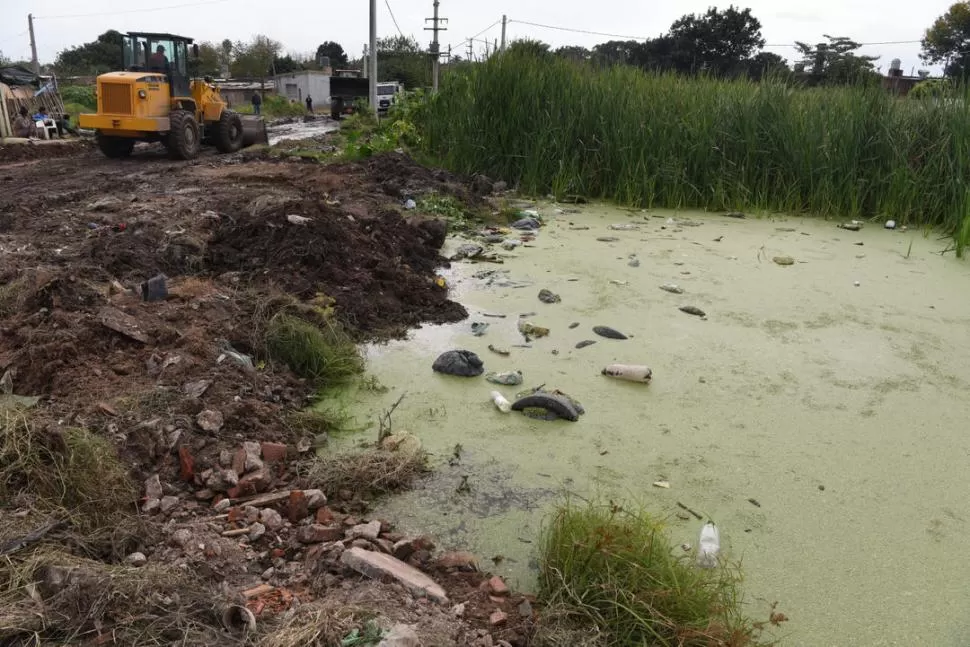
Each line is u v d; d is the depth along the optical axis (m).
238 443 3.44
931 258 7.31
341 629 2.20
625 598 2.46
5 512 2.59
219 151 14.59
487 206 9.02
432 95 11.74
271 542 2.86
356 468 3.31
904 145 9.14
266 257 5.63
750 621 2.62
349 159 11.38
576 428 3.91
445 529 3.05
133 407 3.47
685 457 3.68
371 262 5.77
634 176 9.66
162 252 5.69
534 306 5.64
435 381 4.38
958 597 2.78
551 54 11.13
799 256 7.27
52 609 2.18
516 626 2.47
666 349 4.94
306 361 4.34
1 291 4.65
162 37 13.34
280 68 57.78
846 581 2.85
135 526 2.71
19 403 3.44
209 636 2.16
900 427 4.03
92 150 15.02
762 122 9.73
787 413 4.15
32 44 32.84
